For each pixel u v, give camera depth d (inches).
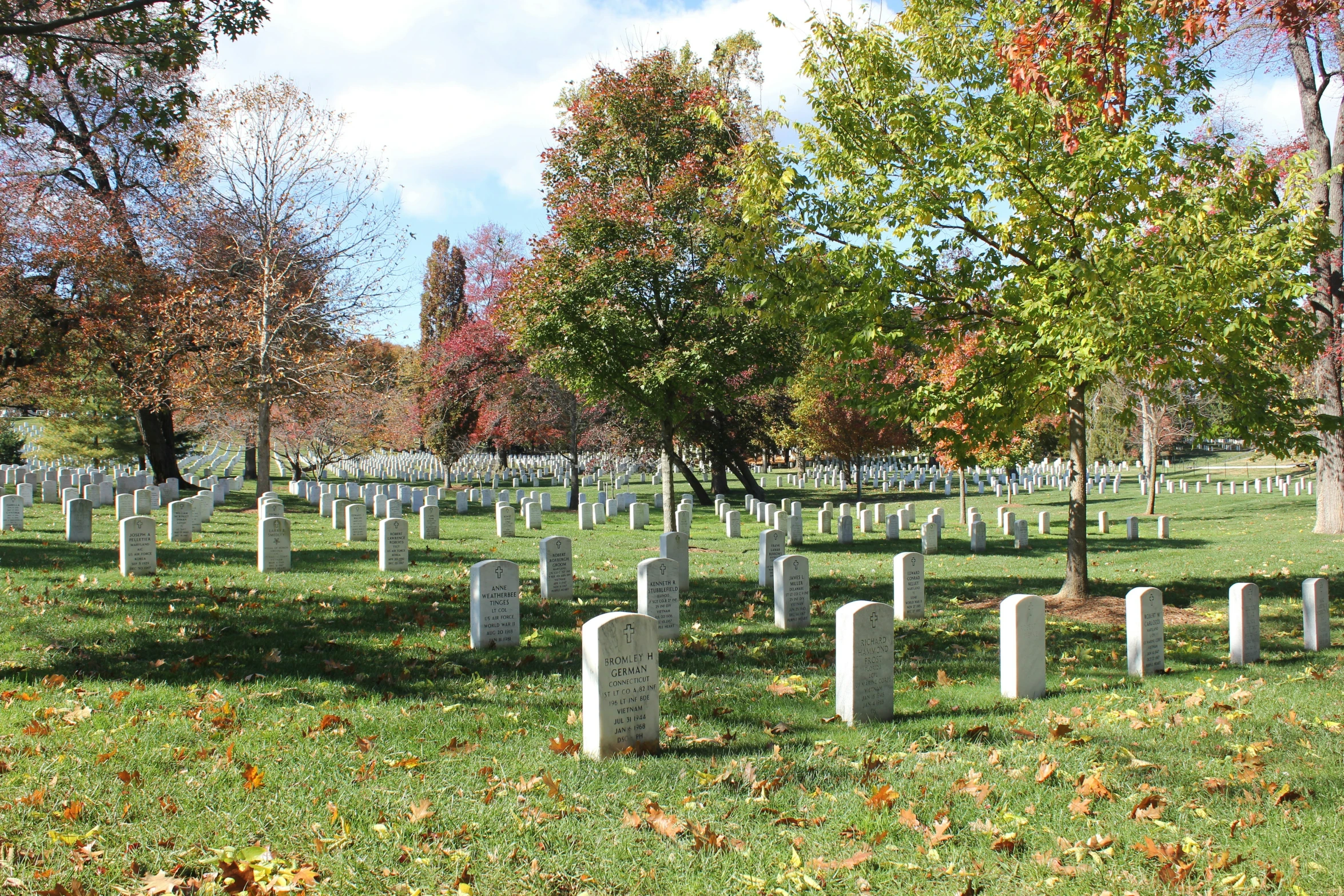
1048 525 1087.0
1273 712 306.3
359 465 2556.6
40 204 1045.2
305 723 274.2
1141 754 260.5
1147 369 524.1
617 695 258.2
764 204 546.6
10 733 247.8
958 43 514.0
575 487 1403.8
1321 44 765.3
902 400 546.9
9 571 512.7
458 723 283.4
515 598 401.4
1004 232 513.7
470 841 197.0
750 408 1526.8
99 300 1088.8
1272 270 453.7
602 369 807.7
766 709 314.7
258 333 1058.1
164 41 514.9
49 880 168.1
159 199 1134.4
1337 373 918.4
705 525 1140.5
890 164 528.7
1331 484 943.0
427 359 1697.8
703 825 205.3
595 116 862.5
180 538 711.7
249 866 177.2
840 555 820.0
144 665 333.4
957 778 239.6
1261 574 687.7
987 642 455.2
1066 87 468.1
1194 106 508.4
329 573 579.8
